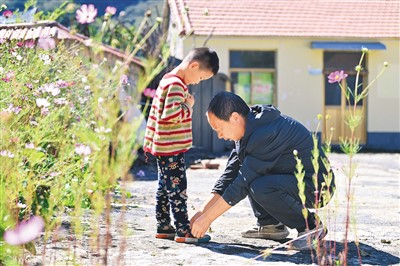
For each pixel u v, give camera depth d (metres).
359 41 25.17
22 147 3.75
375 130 25.12
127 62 2.80
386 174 13.55
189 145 4.88
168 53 2.61
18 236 2.47
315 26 25.58
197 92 20.08
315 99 24.98
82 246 4.28
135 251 4.41
